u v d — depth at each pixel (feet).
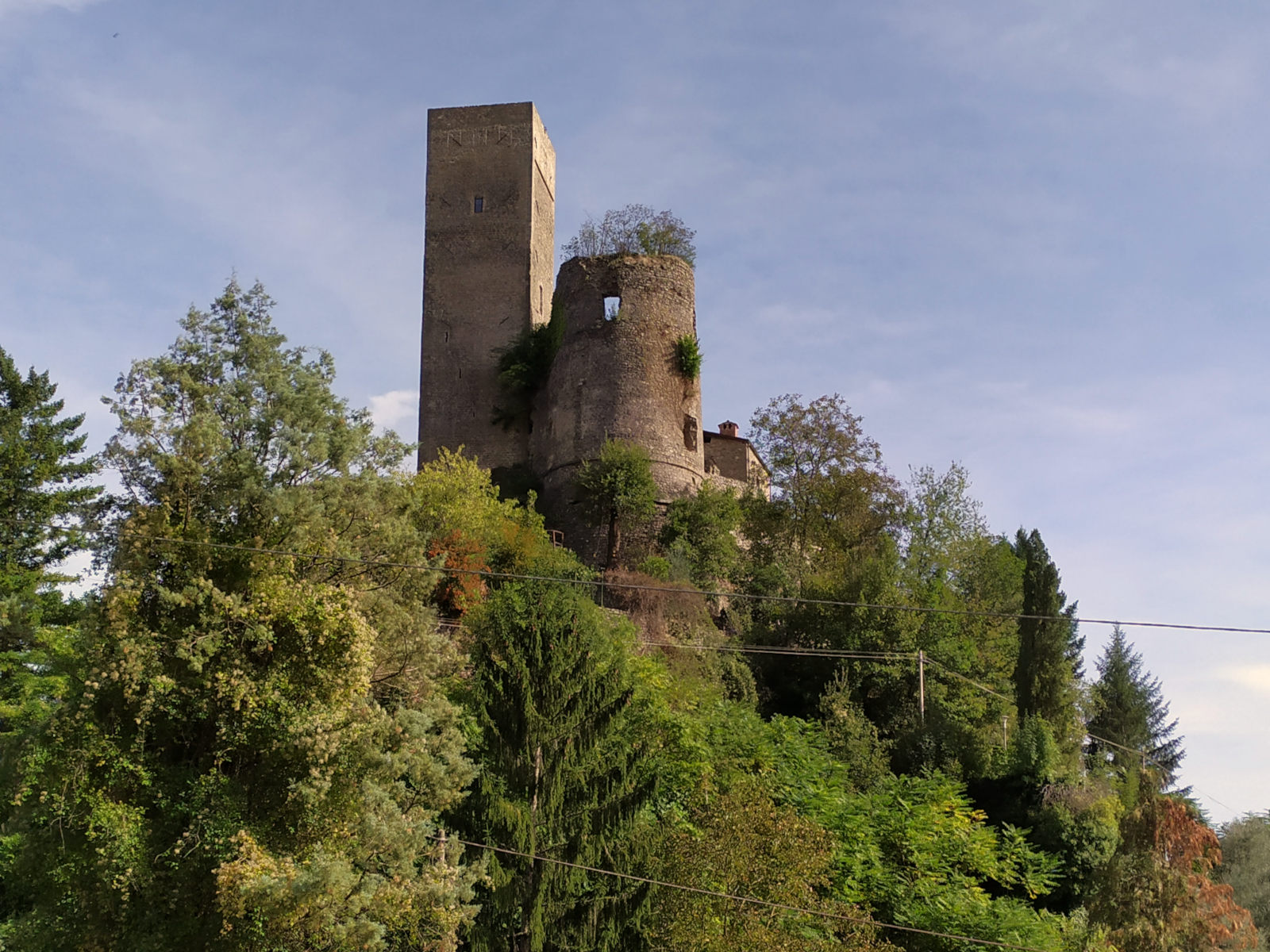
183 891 65.26
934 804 97.86
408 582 79.20
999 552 182.80
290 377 80.02
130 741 68.03
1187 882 82.43
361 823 66.74
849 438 178.91
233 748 68.80
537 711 81.97
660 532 166.20
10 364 132.46
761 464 208.44
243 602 71.31
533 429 194.08
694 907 72.33
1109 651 205.16
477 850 76.28
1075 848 106.52
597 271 183.52
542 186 219.00
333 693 69.26
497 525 137.49
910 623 138.62
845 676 130.72
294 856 66.18
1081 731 139.95
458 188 212.43
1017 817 113.29
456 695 91.97
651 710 95.35
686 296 185.57
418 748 70.03
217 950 64.13
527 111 214.07
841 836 89.76
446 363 204.64
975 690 138.82
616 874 72.79
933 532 187.11
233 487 73.26
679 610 137.69
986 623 164.96
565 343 183.62
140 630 69.31
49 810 66.74
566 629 86.43
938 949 83.35
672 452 175.63
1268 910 116.88
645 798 80.59
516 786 79.82
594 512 166.81
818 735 108.99
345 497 77.51
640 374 177.06
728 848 74.38
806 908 73.51
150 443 73.10
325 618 69.82
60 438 131.75
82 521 73.82
